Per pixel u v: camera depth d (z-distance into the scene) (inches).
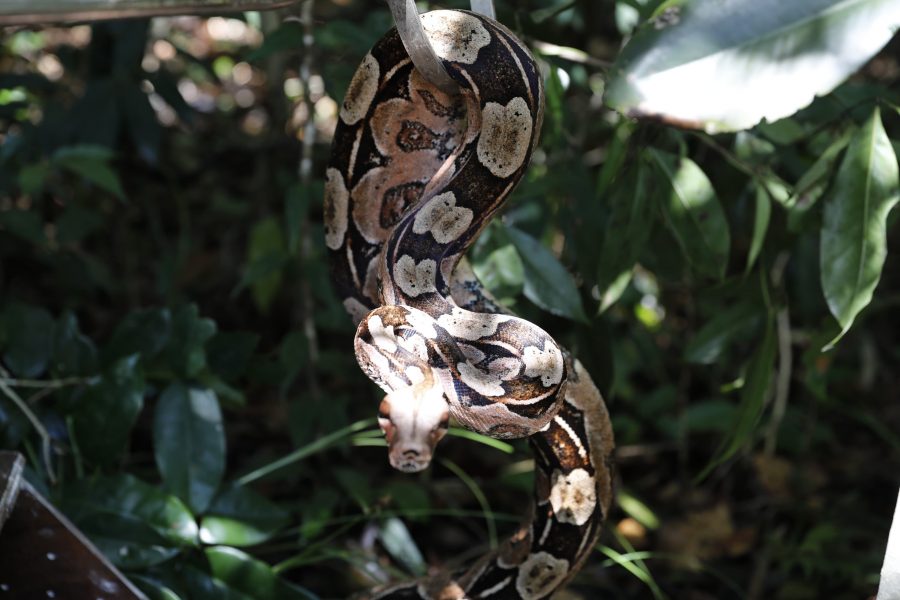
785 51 103.1
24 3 84.7
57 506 176.7
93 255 331.0
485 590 162.7
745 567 253.0
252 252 274.7
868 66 367.6
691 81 103.7
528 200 226.1
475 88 127.0
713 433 292.5
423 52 121.5
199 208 350.6
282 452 270.8
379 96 137.3
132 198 336.5
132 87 273.6
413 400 111.8
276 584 176.7
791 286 294.2
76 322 201.5
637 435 288.2
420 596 166.9
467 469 272.1
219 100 408.5
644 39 104.7
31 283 318.7
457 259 133.3
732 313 205.0
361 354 121.7
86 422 187.3
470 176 130.3
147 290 327.6
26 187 264.4
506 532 253.9
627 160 177.8
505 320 129.2
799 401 303.6
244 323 319.3
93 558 141.9
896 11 102.3
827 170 164.7
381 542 244.1
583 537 157.6
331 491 218.7
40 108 292.7
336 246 146.4
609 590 240.8
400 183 141.6
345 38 198.1
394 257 130.0
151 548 173.3
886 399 310.0
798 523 261.6
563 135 211.8
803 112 182.7
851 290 145.4
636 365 302.0
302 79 224.1
